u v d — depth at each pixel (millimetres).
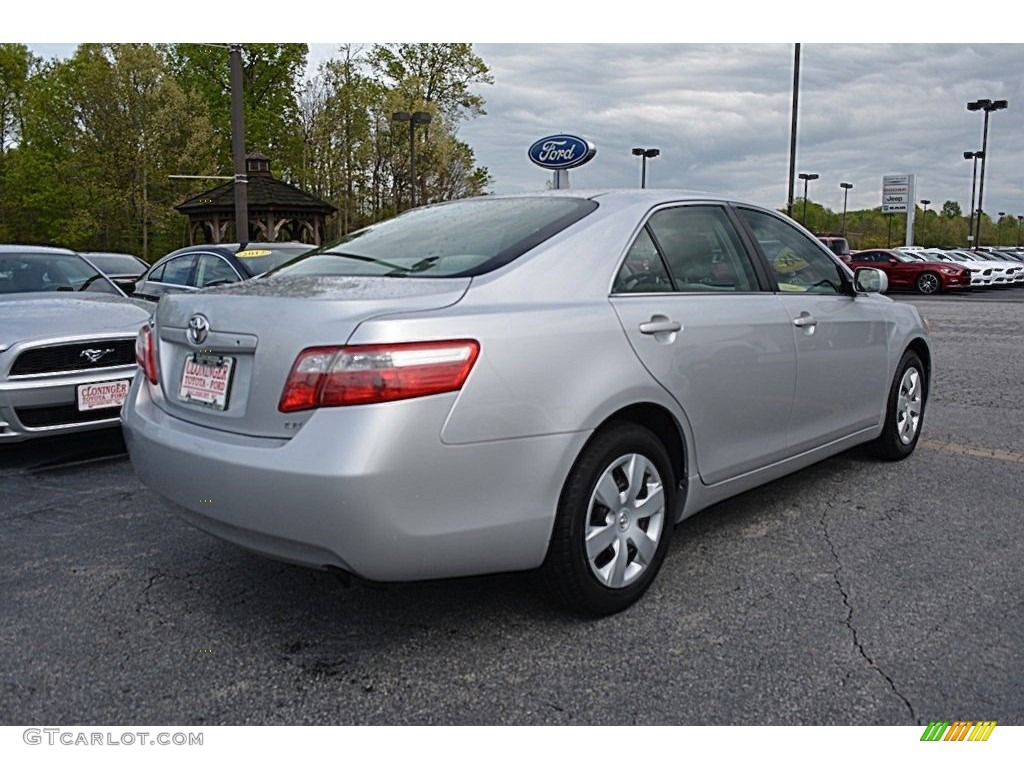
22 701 2717
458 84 47219
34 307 5875
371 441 2553
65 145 39094
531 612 3291
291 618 3271
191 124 37906
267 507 2670
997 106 46219
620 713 2631
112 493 4887
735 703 2678
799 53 25266
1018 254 38875
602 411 3018
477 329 2768
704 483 3615
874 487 4867
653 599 3396
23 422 5242
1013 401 7598
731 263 3926
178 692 2766
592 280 3221
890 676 2824
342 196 42875
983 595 3428
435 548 2701
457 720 2605
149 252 42688
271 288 3123
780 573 3650
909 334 5234
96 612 3332
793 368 4023
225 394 2906
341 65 42344
